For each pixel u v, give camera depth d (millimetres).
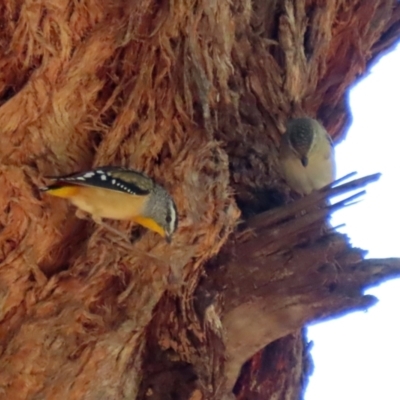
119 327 6395
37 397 6129
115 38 6570
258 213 7582
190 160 6762
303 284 7047
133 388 6730
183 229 6586
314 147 8336
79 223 6508
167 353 6938
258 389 7789
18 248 6293
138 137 6707
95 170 6035
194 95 6961
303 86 8891
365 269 7039
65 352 6246
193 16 6941
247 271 7121
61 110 6523
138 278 6508
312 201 7117
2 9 6457
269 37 8633
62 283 6316
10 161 6332
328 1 8883
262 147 8133
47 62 6418
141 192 6066
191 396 6746
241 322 7145
